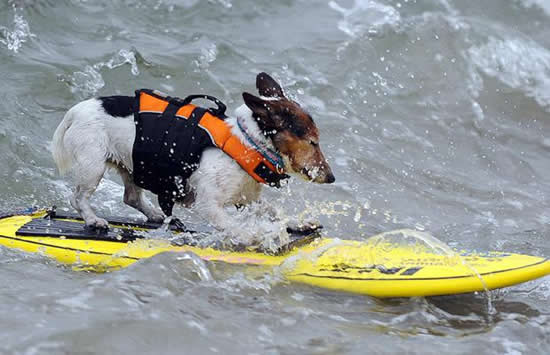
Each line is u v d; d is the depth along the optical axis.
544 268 8.68
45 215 10.05
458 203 12.99
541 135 16.03
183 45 15.99
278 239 9.20
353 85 15.96
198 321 7.27
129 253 8.98
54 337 6.53
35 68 14.39
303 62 16.25
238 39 16.64
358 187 12.91
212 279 8.36
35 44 15.09
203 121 8.90
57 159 9.35
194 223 11.27
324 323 7.78
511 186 13.93
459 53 17.62
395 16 18.16
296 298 8.39
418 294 8.58
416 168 13.96
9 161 12.09
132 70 14.92
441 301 8.77
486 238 11.48
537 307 8.77
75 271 8.67
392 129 15.08
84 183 9.19
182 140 8.84
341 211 12.07
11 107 13.31
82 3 16.53
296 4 18.23
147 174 9.09
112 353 6.45
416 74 16.86
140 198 10.05
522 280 8.63
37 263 8.68
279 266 8.91
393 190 13.05
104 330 6.75
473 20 18.78
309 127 8.73
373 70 16.61
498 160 14.84
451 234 11.63
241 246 9.15
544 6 19.70
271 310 7.90
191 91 14.81
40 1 16.02
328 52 16.73
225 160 8.83
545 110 16.88
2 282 7.79
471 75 17.27
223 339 7.02
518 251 10.98
